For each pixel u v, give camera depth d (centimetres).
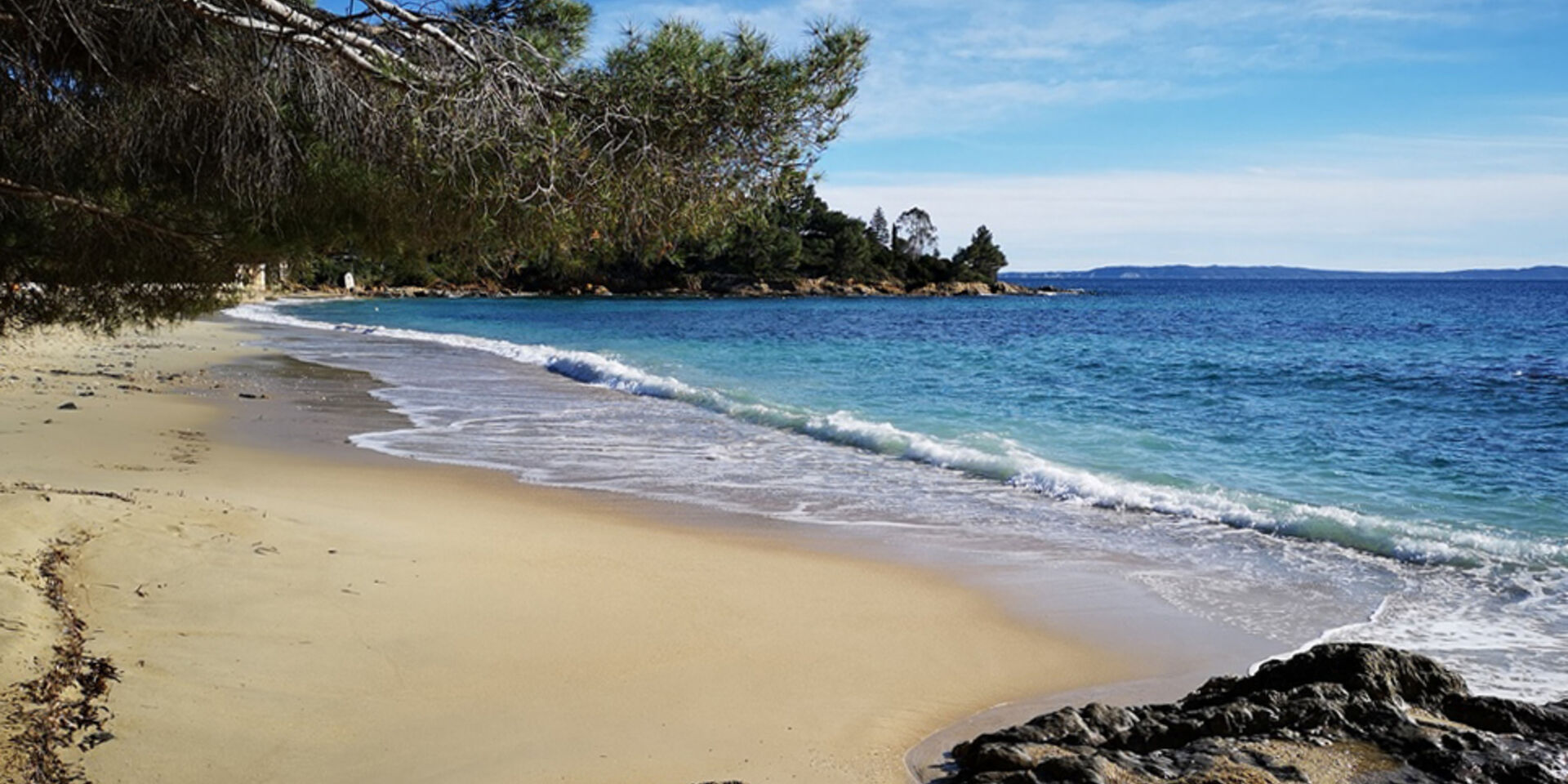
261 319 5616
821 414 1731
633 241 475
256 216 459
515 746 461
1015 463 1249
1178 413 1900
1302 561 855
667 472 1241
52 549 634
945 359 3288
